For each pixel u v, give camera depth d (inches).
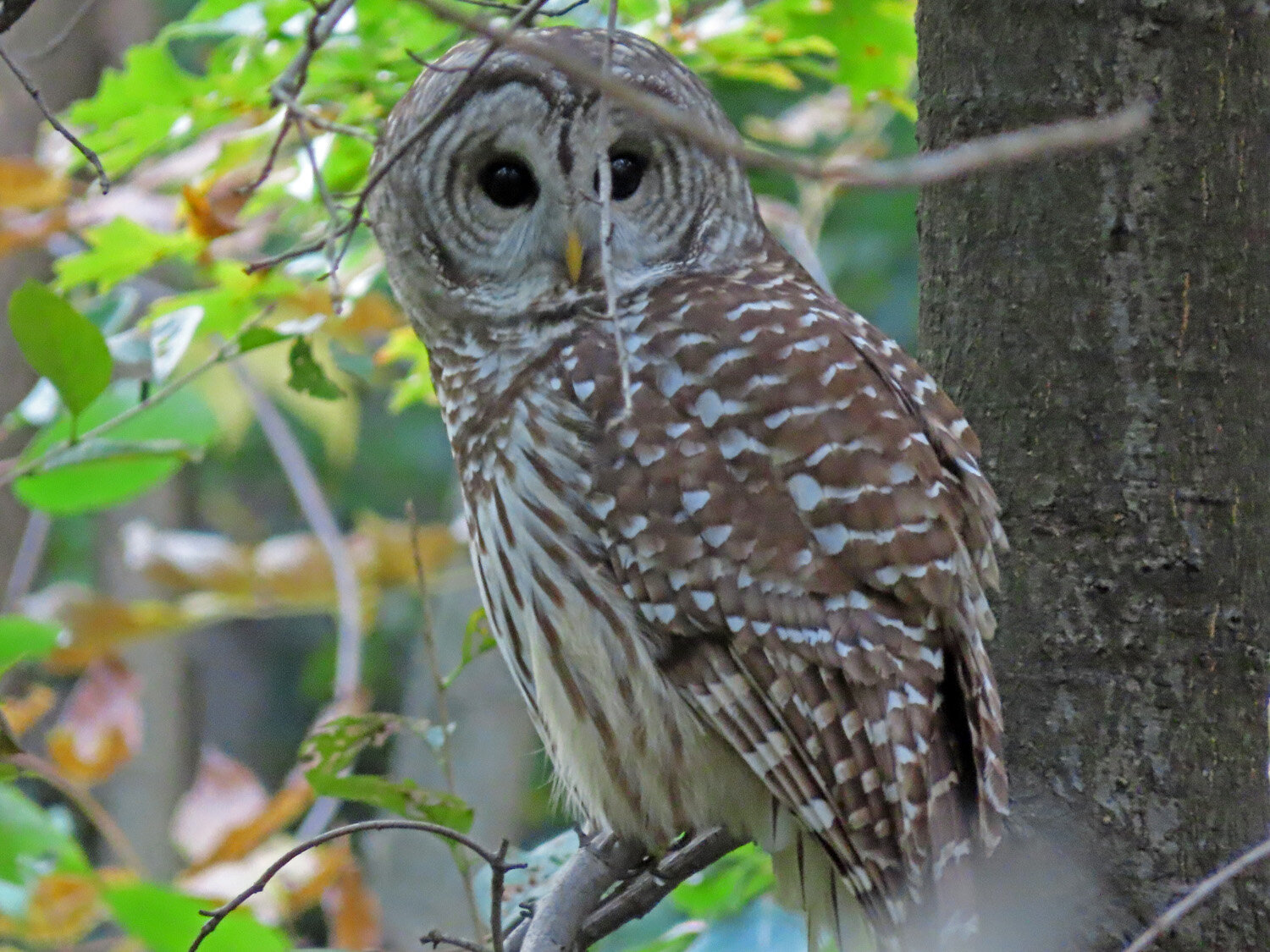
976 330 262.1
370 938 359.3
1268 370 251.8
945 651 266.4
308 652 1024.9
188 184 351.9
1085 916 245.9
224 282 346.0
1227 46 248.7
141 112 338.0
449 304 305.9
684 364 278.8
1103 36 250.5
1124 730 248.7
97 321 372.8
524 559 288.7
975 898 255.3
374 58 334.6
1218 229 248.5
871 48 358.9
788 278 301.4
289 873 369.1
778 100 595.2
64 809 389.7
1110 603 250.2
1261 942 244.8
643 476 275.4
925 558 263.6
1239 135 249.3
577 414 282.5
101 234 342.3
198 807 374.6
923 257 274.8
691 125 155.2
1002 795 251.0
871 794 265.4
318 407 613.3
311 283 347.6
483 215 303.1
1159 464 248.7
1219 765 247.3
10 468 386.0
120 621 557.9
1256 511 250.2
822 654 267.1
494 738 706.2
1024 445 256.5
